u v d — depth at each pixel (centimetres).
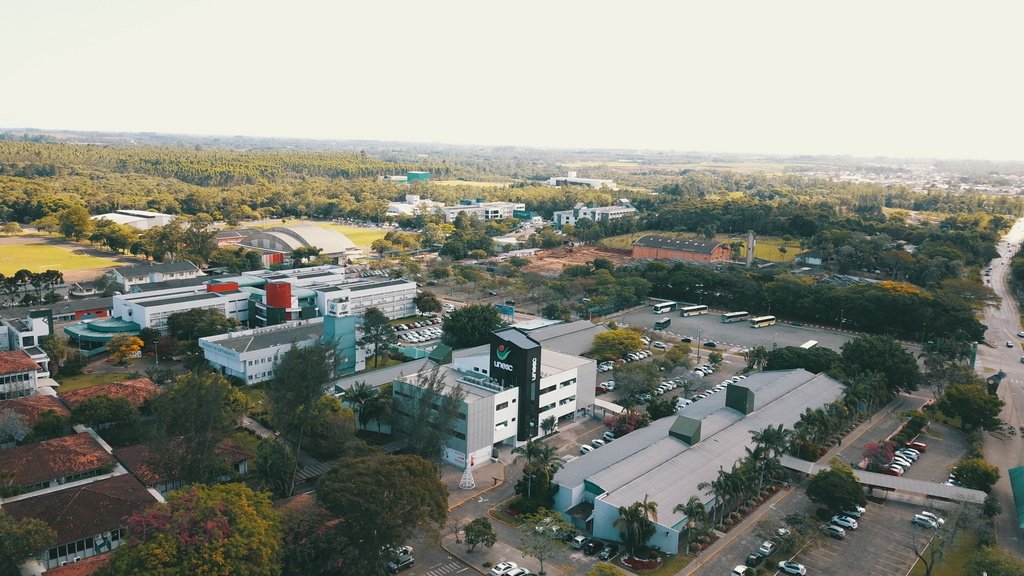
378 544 9600
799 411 15425
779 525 11588
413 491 9712
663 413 15700
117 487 11194
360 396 15075
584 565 10494
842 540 11294
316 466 13225
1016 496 12469
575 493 11881
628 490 11581
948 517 11669
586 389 16438
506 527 11500
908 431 15288
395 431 14675
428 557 10581
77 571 9219
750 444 13738
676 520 10919
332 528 9775
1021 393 18612
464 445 13562
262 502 9669
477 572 10244
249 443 14200
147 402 14738
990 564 9719
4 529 9162
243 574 8288
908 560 10762
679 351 19688
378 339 19200
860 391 16088
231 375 17825
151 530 8531
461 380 15175
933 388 18850
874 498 12744
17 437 13125
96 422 13988
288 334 19100
